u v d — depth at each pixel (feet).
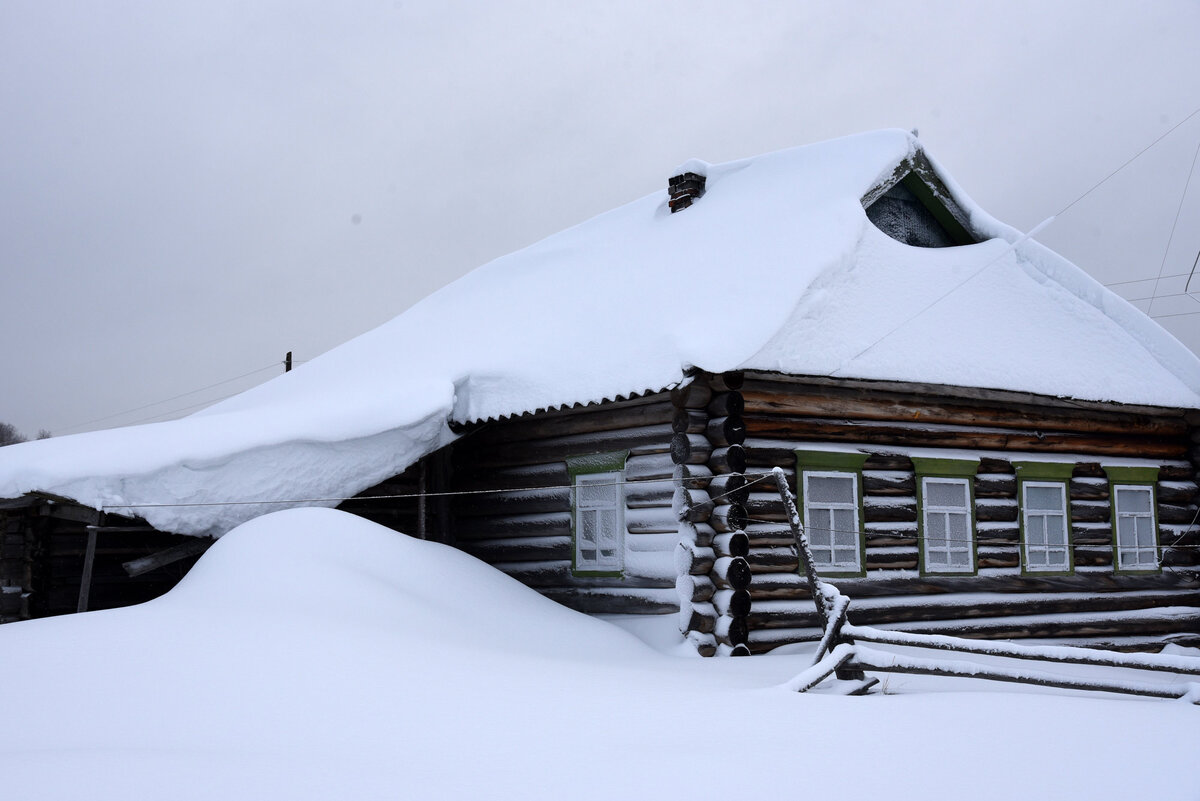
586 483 39.47
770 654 33.83
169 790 14.51
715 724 18.97
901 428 39.11
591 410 39.29
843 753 16.78
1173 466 45.68
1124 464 44.34
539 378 40.88
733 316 36.17
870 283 40.32
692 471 34.37
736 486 33.88
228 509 39.14
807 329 36.65
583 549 39.24
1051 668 33.65
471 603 34.01
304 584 30.40
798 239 40.45
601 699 21.34
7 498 36.68
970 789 14.92
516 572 42.04
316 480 40.75
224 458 38.93
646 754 16.67
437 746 17.38
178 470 38.34
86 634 25.05
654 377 35.12
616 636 34.42
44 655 23.25
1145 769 16.14
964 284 43.29
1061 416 42.68
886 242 42.39
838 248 39.19
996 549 40.68
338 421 41.09
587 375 38.47
